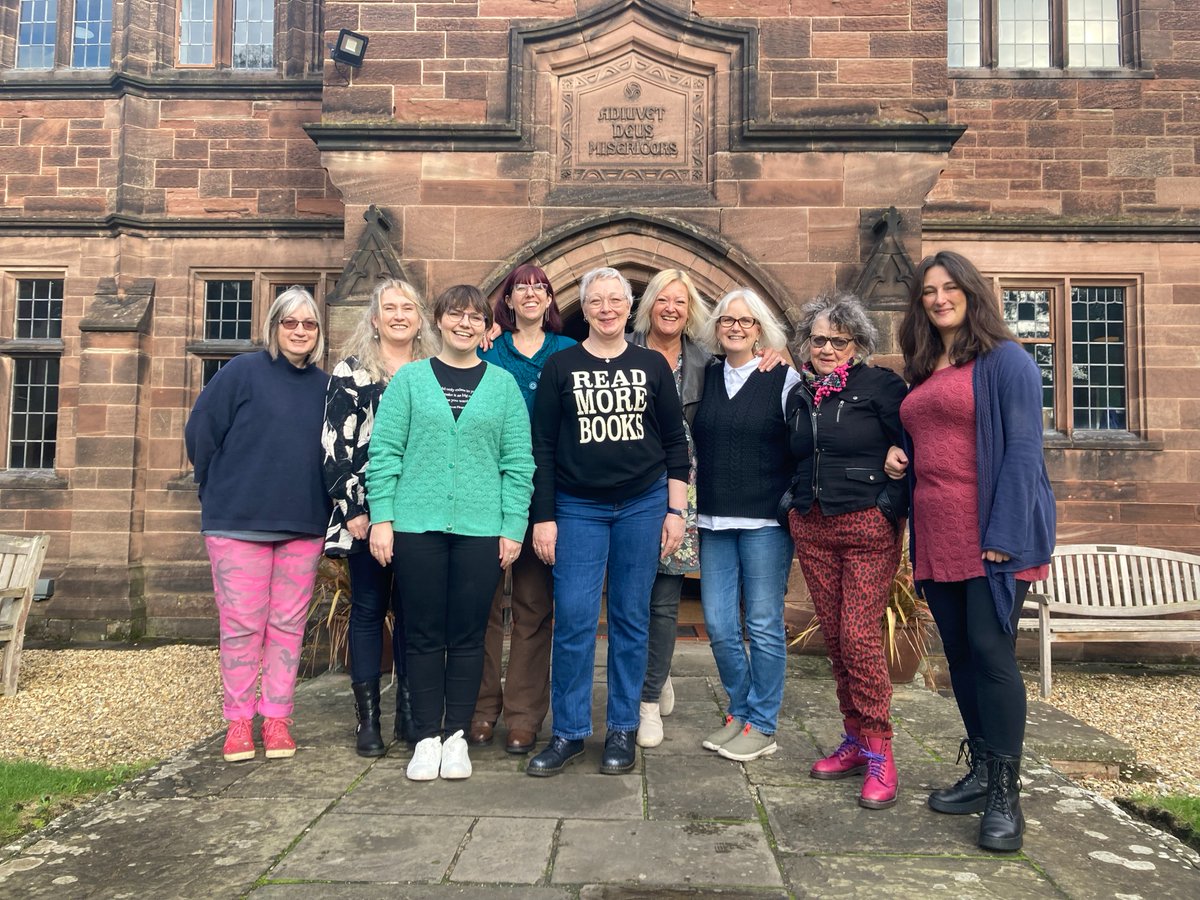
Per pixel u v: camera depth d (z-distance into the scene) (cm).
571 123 675
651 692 349
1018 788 253
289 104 877
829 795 291
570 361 312
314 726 382
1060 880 227
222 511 328
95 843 247
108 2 900
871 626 291
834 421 299
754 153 659
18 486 845
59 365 875
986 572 257
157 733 502
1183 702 629
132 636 803
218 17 894
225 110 877
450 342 310
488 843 247
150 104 877
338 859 236
